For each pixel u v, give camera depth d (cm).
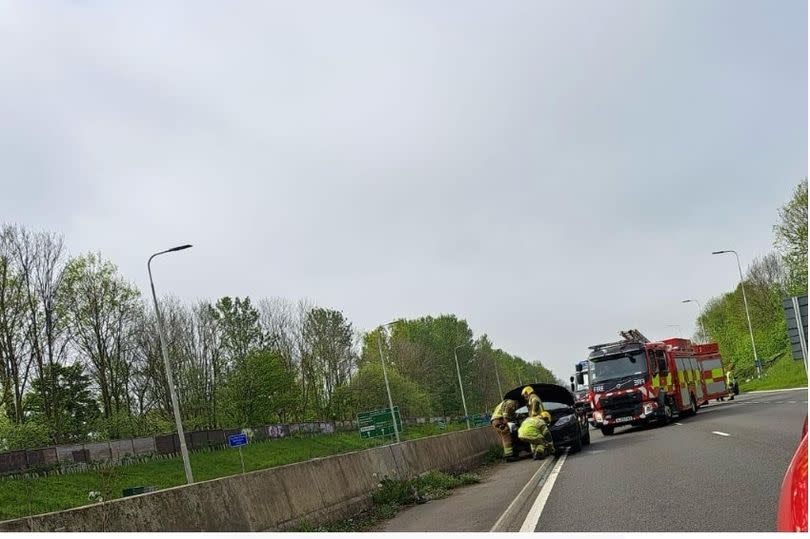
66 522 644
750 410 2995
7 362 5306
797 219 5800
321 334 9469
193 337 7888
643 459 1669
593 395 3064
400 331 12425
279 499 1036
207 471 5247
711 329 11688
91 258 6109
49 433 5328
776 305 8169
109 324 6200
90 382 6069
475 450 2391
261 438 6631
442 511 1263
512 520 1026
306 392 9238
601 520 920
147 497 766
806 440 350
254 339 8150
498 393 14125
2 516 3328
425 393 10938
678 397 3231
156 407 7075
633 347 3064
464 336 13650
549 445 2267
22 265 5562
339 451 7256
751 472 1170
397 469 1603
